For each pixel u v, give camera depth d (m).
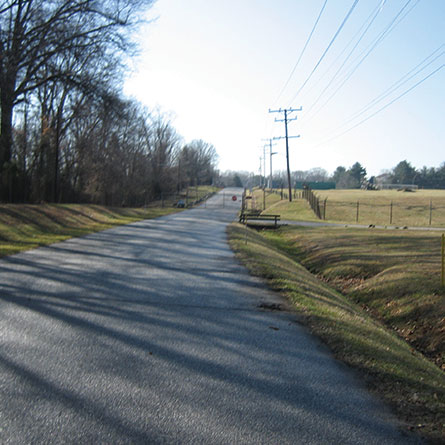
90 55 28.44
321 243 23.25
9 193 30.89
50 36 26.72
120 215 37.28
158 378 4.45
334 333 6.22
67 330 5.93
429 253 16.59
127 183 62.25
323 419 3.73
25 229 19.89
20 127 39.00
